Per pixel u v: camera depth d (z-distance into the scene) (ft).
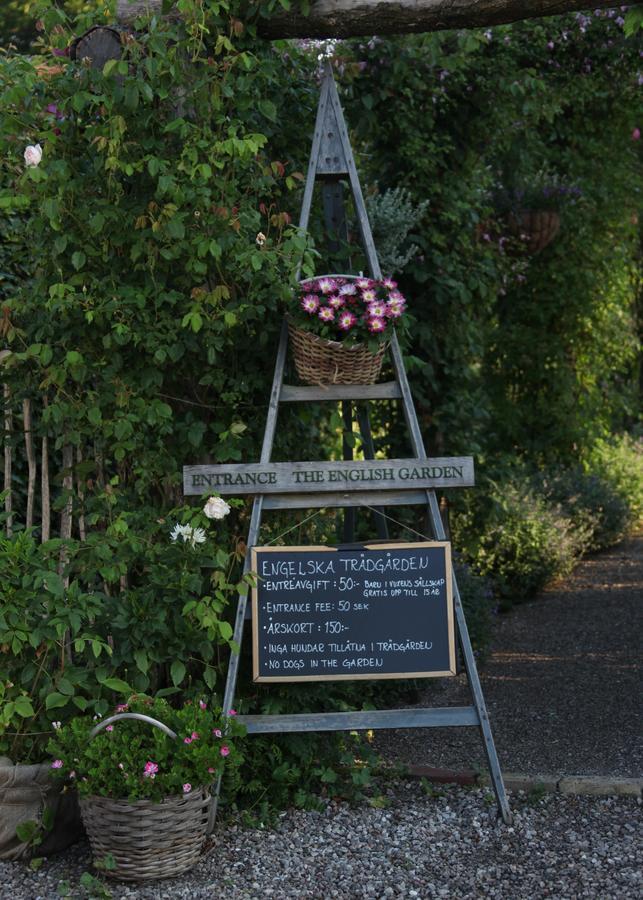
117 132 10.99
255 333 12.53
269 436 12.16
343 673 12.18
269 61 12.14
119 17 12.39
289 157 13.92
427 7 11.82
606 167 28.73
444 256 18.94
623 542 32.53
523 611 23.36
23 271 14.42
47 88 11.53
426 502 12.35
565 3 11.46
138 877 10.21
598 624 21.80
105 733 10.37
